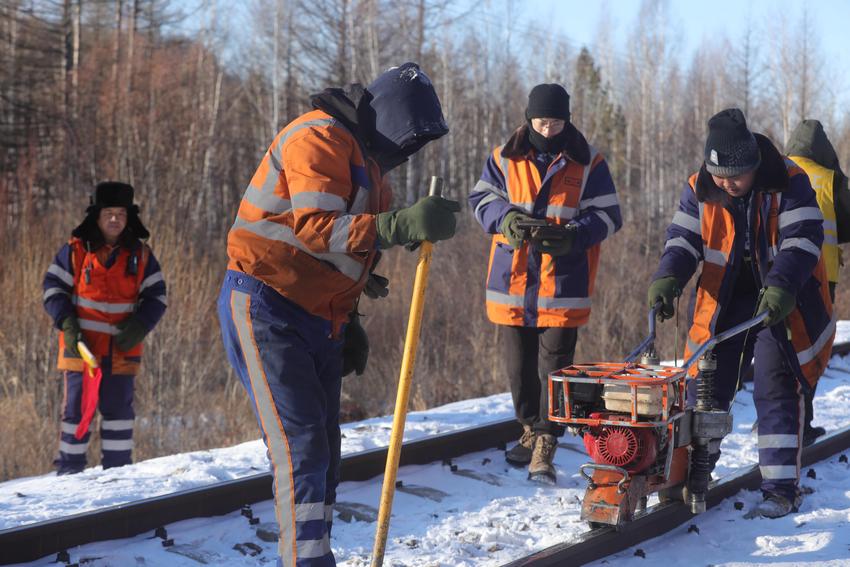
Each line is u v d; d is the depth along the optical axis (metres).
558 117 5.39
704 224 4.77
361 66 35.22
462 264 15.59
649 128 50.34
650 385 3.84
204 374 11.37
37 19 35.59
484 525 4.68
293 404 3.27
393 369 13.83
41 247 13.20
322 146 3.20
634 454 3.97
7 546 4.01
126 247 6.94
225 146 33.72
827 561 3.98
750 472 5.22
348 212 3.29
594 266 5.68
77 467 6.92
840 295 18.62
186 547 4.28
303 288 3.29
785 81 53.16
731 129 4.46
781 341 4.59
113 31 37.78
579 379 3.95
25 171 25.56
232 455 5.97
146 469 5.68
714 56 59.06
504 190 5.68
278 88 36.44
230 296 3.34
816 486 5.32
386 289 3.82
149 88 31.41
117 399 6.98
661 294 4.57
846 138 49.12
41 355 10.77
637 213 35.41
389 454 3.28
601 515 4.04
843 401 8.55
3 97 32.00
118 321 6.93
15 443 9.05
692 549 4.25
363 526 4.70
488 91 43.09
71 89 32.12
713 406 4.50
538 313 5.59
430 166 37.12
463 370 13.92
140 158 26.66
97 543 4.29
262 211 3.29
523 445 5.94
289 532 3.24
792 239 4.52
